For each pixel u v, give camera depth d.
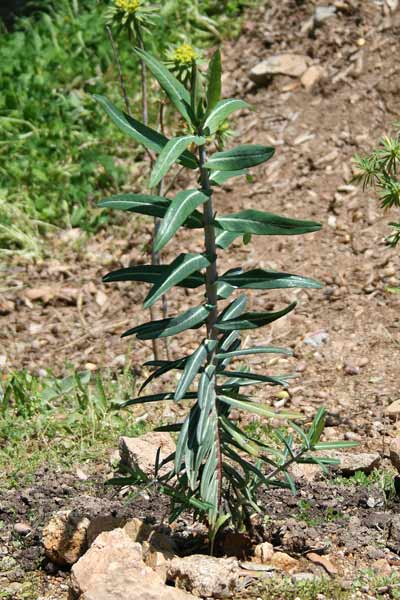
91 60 11.21
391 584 4.44
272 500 5.12
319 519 4.96
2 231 9.38
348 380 6.82
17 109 10.68
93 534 4.65
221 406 4.39
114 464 5.71
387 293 7.83
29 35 12.04
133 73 10.99
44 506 5.21
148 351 7.53
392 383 6.72
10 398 6.79
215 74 4.04
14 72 11.14
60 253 9.21
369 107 9.81
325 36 10.54
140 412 6.45
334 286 8.06
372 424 6.18
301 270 8.31
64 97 10.65
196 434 4.21
